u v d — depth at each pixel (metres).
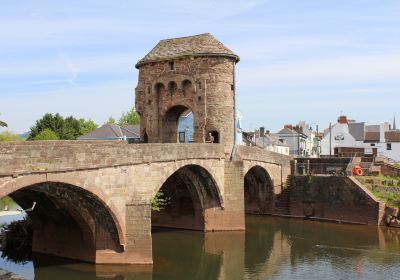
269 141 89.25
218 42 39.97
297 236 38.31
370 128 91.44
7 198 52.88
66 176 21.84
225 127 38.69
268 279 26.28
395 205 43.22
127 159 25.97
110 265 26.38
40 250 29.52
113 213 25.11
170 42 41.09
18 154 19.56
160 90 40.59
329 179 46.66
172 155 30.28
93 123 99.69
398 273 27.52
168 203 39.91
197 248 33.34
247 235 38.38
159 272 26.50
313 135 116.00
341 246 34.59
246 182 51.44
